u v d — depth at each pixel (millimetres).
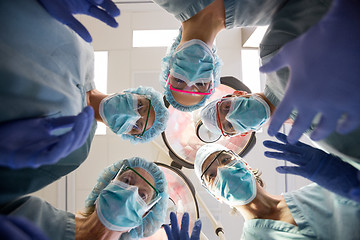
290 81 806
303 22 1066
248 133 2051
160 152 2268
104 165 2391
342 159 1205
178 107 1712
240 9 1278
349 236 1191
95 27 2453
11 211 1039
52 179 1071
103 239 1357
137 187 1478
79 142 761
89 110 799
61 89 975
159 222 1640
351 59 708
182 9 1326
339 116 741
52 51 966
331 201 1367
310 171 1262
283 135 1394
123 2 2418
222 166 1753
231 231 2338
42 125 765
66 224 1212
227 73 2432
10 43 773
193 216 2010
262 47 1320
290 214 1453
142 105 1692
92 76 1451
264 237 1457
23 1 851
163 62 1672
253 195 1618
